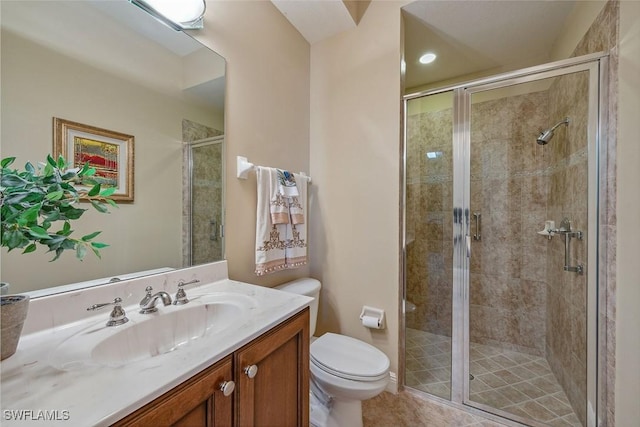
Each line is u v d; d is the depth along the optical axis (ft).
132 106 3.22
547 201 6.11
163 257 3.52
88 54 2.84
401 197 5.51
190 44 3.87
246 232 4.72
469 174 5.34
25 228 1.92
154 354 2.71
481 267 6.84
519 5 5.16
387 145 5.49
